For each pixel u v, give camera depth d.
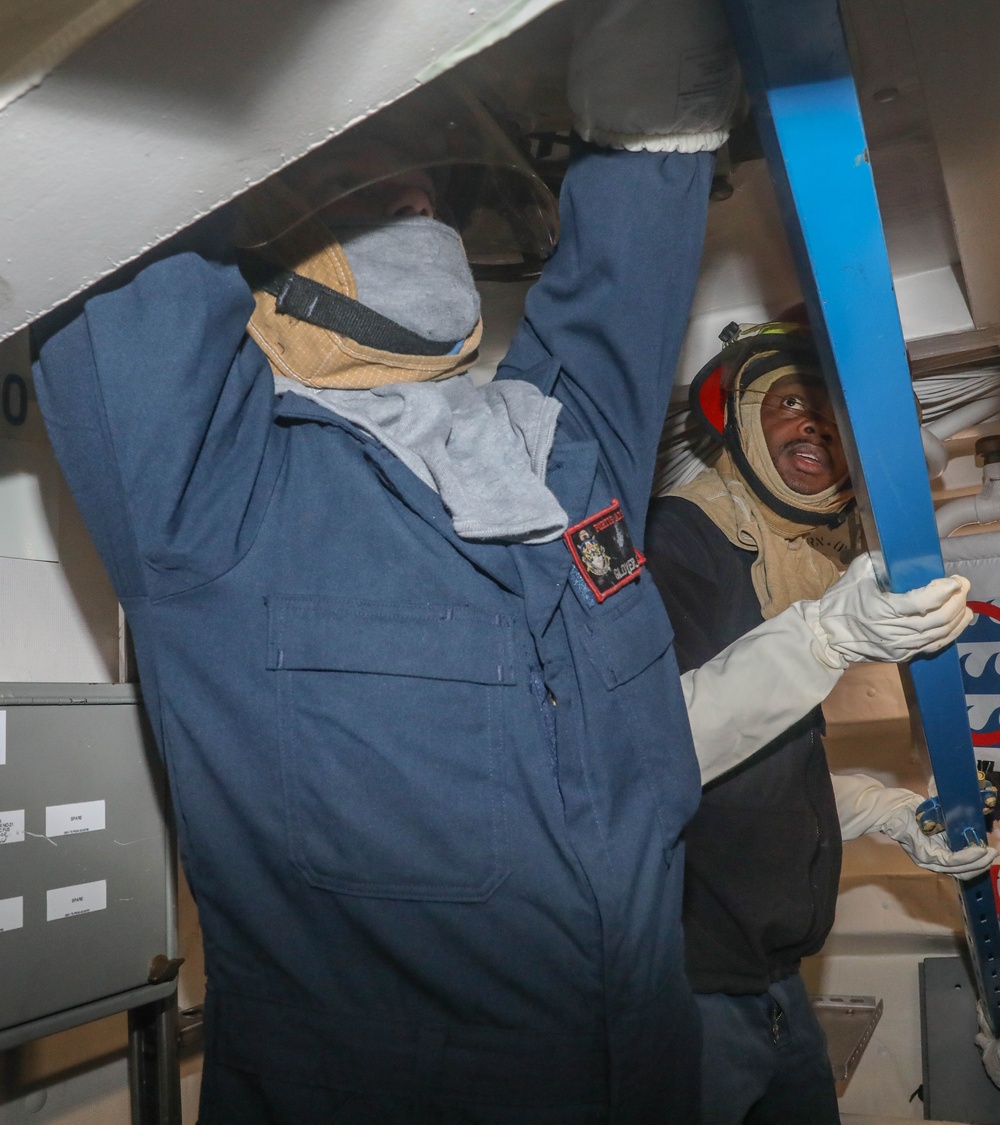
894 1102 2.03
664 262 0.93
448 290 0.92
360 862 0.79
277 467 0.86
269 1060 0.82
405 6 0.51
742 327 1.46
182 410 0.76
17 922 0.97
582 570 0.87
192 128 0.57
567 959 0.79
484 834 0.79
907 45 0.90
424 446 0.85
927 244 1.37
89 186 0.60
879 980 2.09
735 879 1.34
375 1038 0.81
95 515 0.82
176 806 0.85
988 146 1.02
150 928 1.10
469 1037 0.80
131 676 1.20
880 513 0.99
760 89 0.72
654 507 1.47
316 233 0.88
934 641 1.09
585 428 0.98
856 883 2.11
